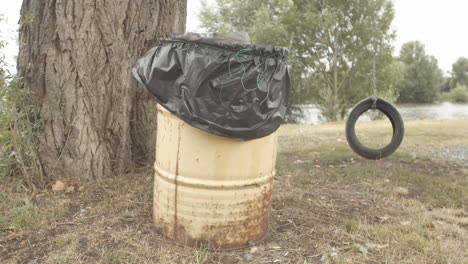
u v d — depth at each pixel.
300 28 30.03
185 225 3.01
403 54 70.50
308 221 3.74
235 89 2.65
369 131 11.70
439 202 4.49
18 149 4.09
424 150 8.30
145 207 3.81
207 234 2.98
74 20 4.29
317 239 3.31
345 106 29.72
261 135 2.84
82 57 4.34
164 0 5.01
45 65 4.36
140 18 4.75
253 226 3.12
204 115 2.67
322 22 29.92
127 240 3.09
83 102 4.41
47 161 4.44
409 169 6.33
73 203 3.93
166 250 2.96
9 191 4.10
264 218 3.22
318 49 30.95
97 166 4.55
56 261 2.75
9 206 3.75
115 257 2.80
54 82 4.34
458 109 47.00
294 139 9.93
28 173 4.39
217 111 2.67
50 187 4.29
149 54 2.91
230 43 2.72
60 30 4.28
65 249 2.93
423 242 3.19
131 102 4.89
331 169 6.05
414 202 4.45
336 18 29.94
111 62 4.55
